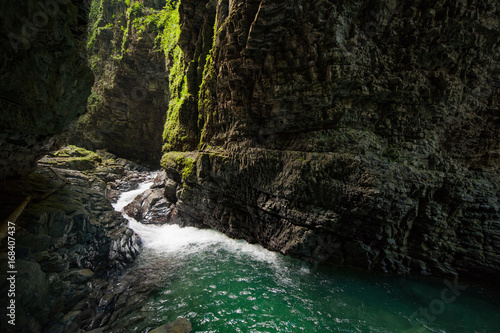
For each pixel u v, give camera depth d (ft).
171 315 23.49
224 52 34.73
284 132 33.81
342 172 27.81
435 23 25.02
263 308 24.82
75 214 27.27
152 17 72.69
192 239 41.22
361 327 22.63
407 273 29.17
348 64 26.07
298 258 32.63
